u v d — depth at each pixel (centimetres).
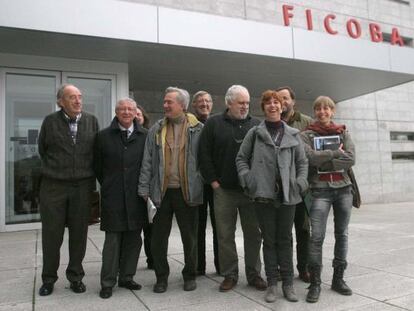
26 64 753
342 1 1277
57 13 647
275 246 361
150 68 881
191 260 388
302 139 374
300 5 1182
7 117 746
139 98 1098
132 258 395
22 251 562
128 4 693
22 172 753
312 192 369
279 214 355
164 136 388
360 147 1361
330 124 379
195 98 464
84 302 354
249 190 354
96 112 807
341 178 364
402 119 1462
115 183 379
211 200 440
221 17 762
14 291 385
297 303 344
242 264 482
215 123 392
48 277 379
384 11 1388
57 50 741
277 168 348
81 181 384
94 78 807
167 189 384
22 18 628
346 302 343
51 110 777
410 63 990
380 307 329
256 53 790
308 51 848
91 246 601
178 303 348
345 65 895
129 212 378
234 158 382
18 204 748
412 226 782
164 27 714
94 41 696
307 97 1267
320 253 358
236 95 385
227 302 349
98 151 390
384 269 447
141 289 391
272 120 360
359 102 1377
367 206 1246
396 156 1469
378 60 941
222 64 862
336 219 370
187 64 857
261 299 356
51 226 376
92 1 669
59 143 375
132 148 387
